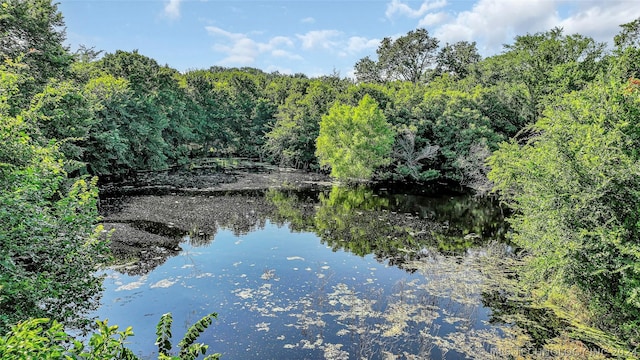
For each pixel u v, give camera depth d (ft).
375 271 50.49
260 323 36.11
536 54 126.11
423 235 67.51
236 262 51.93
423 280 47.70
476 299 42.39
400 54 241.76
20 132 24.26
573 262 32.40
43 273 24.34
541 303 41.19
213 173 134.10
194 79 198.80
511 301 41.98
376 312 38.83
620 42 95.09
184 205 82.99
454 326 36.42
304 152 156.04
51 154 29.91
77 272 26.89
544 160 36.73
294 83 246.88
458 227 73.36
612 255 31.01
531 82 126.21
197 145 190.70
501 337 34.55
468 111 125.70
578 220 32.65
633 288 28.55
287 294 42.73
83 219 28.17
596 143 32.50
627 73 66.13
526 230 40.93
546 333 35.29
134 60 157.58
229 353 31.19
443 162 131.23
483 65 168.86
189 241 59.62
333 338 33.81
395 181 127.65
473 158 112.98
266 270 49.42
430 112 136.36
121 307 38.29
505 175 49.49
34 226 23.06
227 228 67.97
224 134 193.98
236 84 236.02
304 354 31.24
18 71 52.37
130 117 117.60
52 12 75.36
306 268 50.80
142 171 129.59
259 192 103.24
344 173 120.37
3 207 21.01
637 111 33.22
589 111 35.47
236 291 42.96
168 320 15.88
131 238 58.70
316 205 89.30
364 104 123.44
